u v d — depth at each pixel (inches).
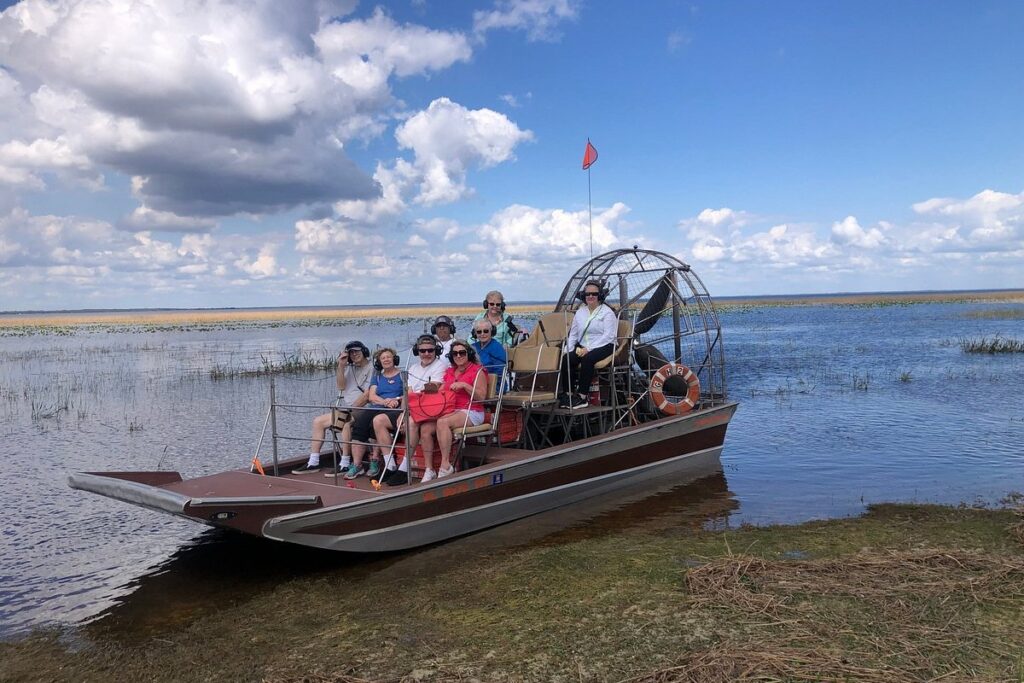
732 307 3518.7
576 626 198.5
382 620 211.8
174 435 546.3
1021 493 344.8
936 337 1322.6
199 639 206.7
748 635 186.7
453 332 374.9
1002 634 184.5
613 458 365.7
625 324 405.1
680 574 235.5
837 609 201.5
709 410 420.5
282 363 1096.2
